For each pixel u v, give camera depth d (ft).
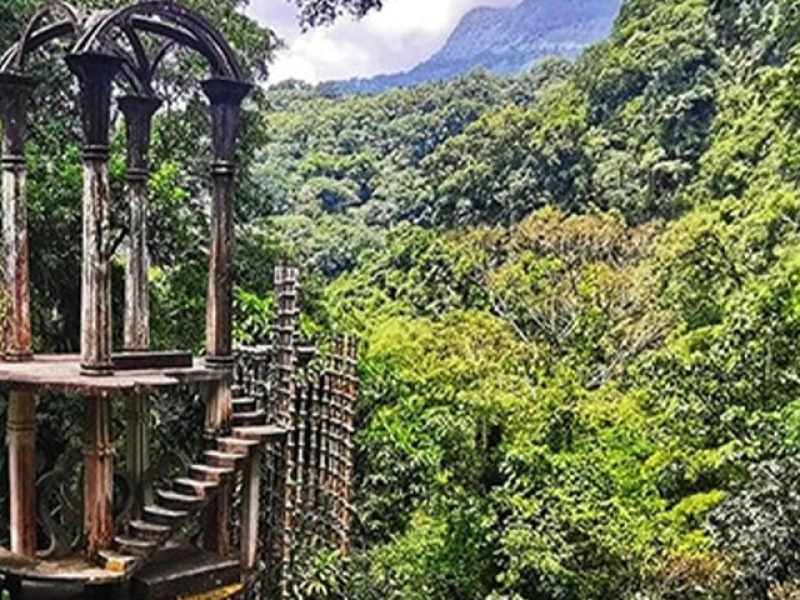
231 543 13.94
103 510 10.76
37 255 22.11
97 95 10.28
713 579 26.22
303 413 19.69
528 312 52.95
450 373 38.24
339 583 19.89
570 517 27.17
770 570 25.32
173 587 11.16
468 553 27.20
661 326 50.49
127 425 11.90
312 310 39.88
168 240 28.17
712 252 52.31
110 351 10.94
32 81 12.07
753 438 33.35
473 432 29.09
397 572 25.66
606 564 26.99
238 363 18.65
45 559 11.00
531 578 26.68
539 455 28.58
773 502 26.25
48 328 22.79
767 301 37.47
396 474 26.89
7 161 12.07
